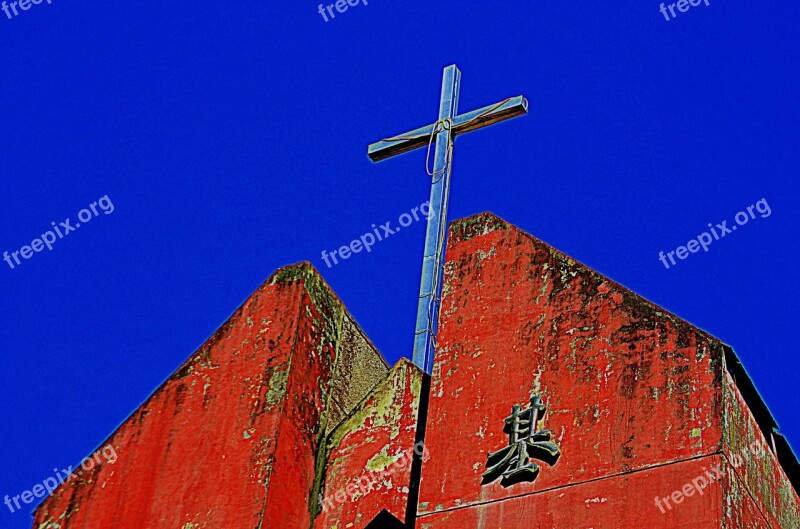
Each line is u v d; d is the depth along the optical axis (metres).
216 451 18.45
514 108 20.88
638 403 16.39
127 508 18.58
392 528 17.86
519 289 18.19
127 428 19.38
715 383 16.08
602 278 17.61
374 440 18.53
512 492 16.55
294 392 18.78
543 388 17.16
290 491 18.08
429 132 21.48
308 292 19.72
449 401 17.75
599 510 15.88
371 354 20.67
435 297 19.84
